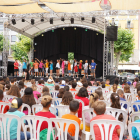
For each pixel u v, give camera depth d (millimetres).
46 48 20562
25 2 11523
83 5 11867
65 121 2844
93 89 7348
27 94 4250
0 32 37094
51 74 17797
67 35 20422
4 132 3029
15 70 17438
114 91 6059
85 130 3660
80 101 4410
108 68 14547
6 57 15516
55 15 14570
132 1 10906
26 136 3107
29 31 18641
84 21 17578
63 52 20594
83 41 20297
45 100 3205
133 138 2695
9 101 4648
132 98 5711
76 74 18422
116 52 25875
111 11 12992
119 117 3477
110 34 13609
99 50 20031
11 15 14195
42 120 2939
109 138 2695
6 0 11203
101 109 2832
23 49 26594
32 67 17953
